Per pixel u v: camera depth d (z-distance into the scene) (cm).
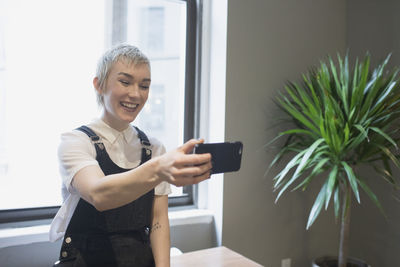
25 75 195
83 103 210
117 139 131
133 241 130
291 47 243
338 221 271
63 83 204
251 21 226
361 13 258
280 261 245
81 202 124
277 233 243
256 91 229
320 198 190
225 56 217
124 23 231
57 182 203
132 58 118
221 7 220
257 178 233
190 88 238
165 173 84
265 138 235
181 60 242
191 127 240
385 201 239
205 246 227
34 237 178
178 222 216
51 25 200
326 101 189
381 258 243
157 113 435
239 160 102
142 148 137
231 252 175
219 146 98
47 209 196
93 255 122
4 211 186
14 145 195
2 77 190
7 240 171
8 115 192
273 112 237
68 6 205
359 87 188
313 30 253
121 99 119
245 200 229
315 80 217
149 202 137
